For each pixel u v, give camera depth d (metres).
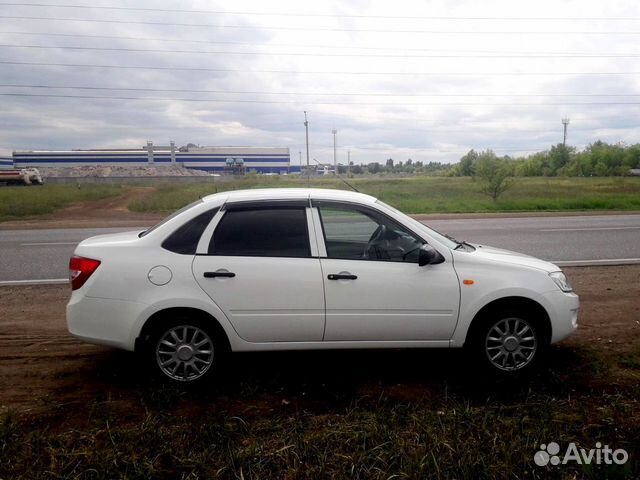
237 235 4.29
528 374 4.41
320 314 4.23
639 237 13.23
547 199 26.52
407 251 4.41
